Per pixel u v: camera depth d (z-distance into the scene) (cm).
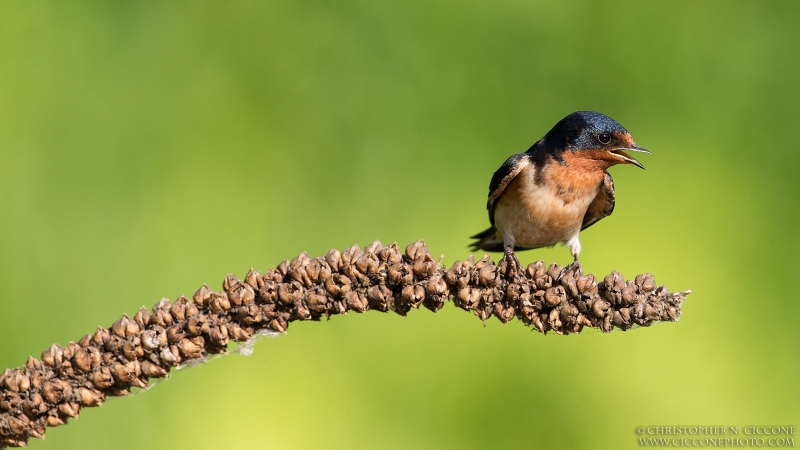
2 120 1383
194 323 673
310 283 689
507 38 1557
